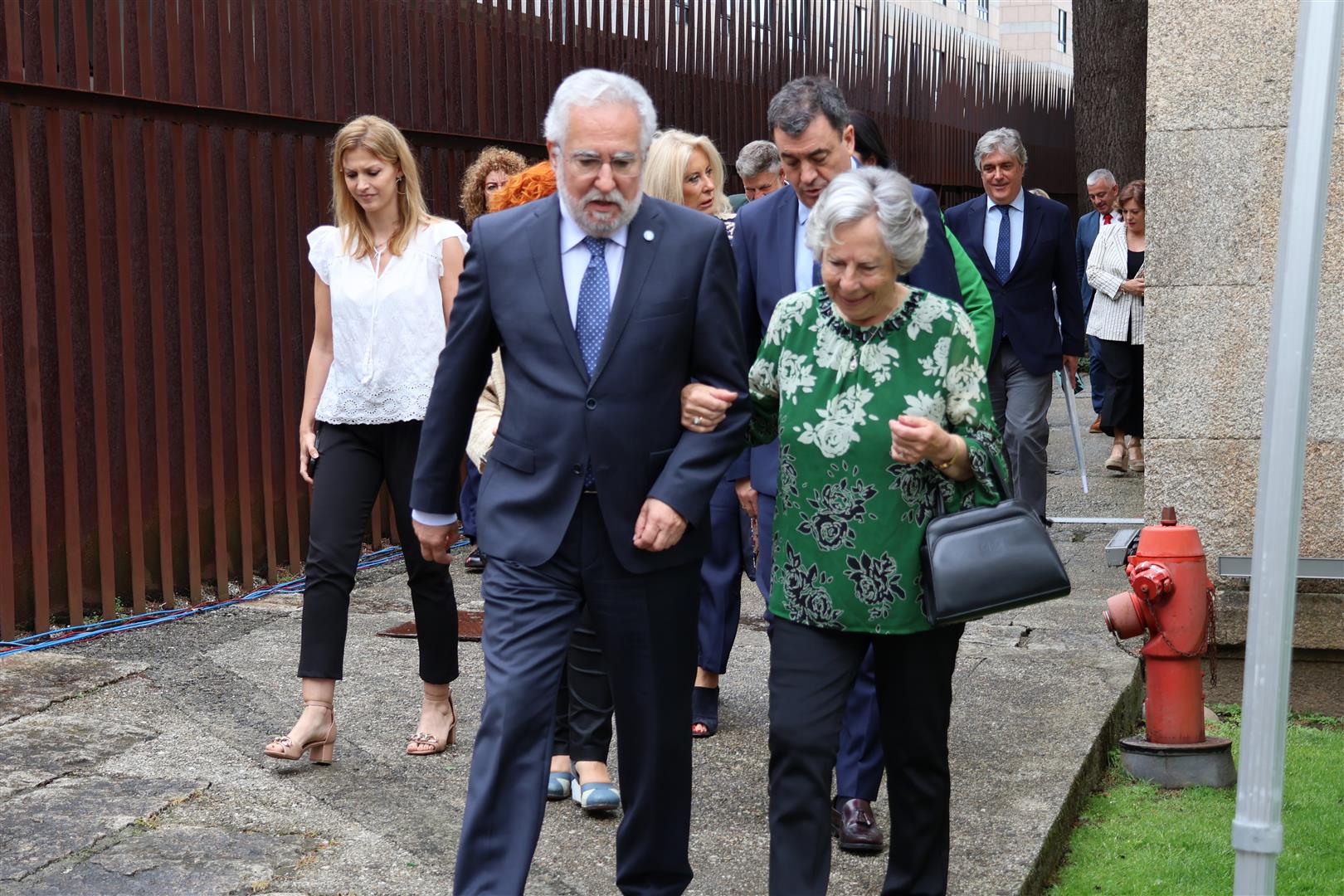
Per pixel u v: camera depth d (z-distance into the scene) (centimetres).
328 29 704
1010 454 744
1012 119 1861
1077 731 502
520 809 318
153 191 614
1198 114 596
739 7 1125
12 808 402
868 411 327
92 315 589
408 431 458
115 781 429
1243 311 598
